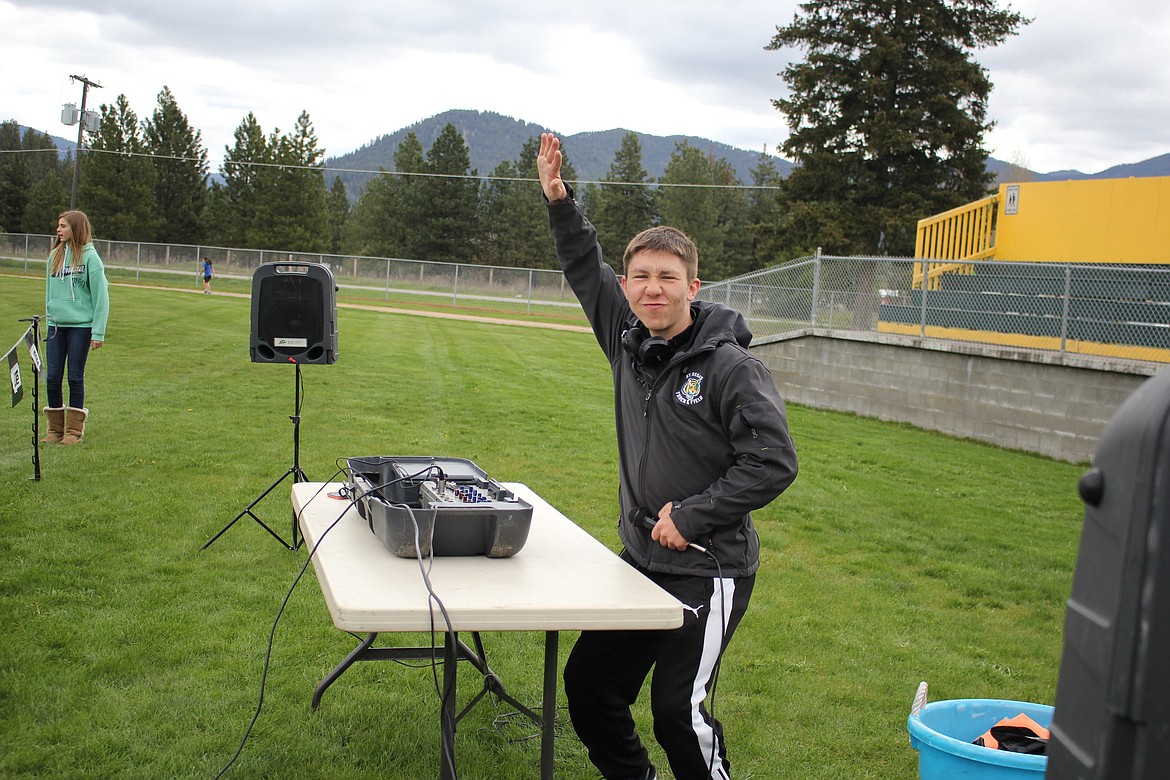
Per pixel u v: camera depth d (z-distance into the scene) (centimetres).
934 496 821
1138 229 1411
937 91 3766
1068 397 1130
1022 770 246
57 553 491
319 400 1083
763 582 540
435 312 3431
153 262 4488
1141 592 119
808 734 358
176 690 352
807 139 3956
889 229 3712
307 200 6544
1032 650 459
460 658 363
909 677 416
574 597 206
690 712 242
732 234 7069
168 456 731
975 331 1341
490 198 7469
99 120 4297
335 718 343
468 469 289
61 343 743
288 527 570
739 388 238
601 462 847
